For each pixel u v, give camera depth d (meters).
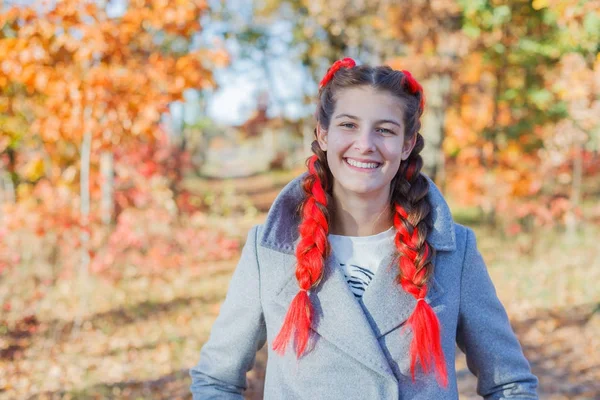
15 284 7.58
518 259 10.03
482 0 11.17
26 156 8.47
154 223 9.23
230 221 14.82
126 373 5.50
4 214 7.35
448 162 13.56
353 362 1.60
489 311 1.70
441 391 1.60
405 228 1.63
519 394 1.69
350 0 13.57
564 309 7.24
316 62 17.89
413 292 1.58
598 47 7.96
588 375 5.27
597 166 11.28
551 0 7.38
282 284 1.67
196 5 6.52
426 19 12.36
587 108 8.44
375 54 14.29
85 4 6.27
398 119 1.60
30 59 6.12
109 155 8.14
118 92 6.52
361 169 1.61
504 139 11.73
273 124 23.67
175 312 7.58
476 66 12.31
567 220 10.79
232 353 1.77
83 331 6.59
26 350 5.97
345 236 1.72
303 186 1.74
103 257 7.75
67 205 7.67
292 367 1.62
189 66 6.59
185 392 5.07
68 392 5.02
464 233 1.73
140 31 6.83
